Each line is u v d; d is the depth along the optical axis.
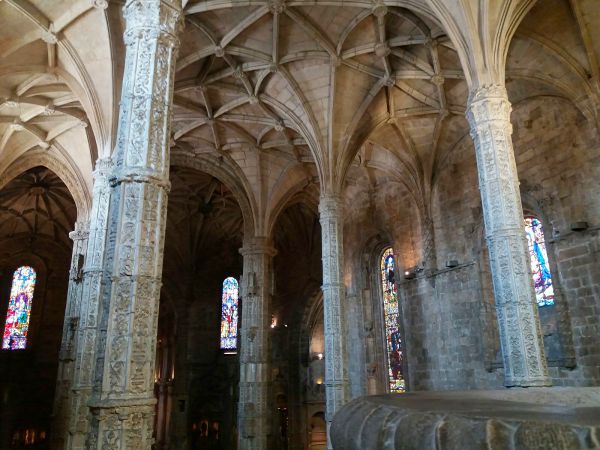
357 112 21.52
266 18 18.05
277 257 41.69
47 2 15.88
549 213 18.05
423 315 24.08
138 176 8.93
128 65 9.80
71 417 15.88
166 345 41.47
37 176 34.78
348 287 29.72
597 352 15.73
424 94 21.55
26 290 39.25
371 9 16.88
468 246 21.98
